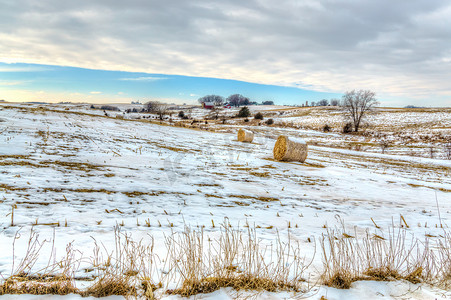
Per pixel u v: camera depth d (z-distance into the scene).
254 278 2.99
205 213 6.16
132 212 5.68
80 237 4.03
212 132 36.09
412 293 2.97
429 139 41.94
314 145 37.06
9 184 6.48
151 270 3.15
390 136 47.31
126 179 8.72
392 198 10.09
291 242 4.62
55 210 5.21
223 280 2.97
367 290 3.00
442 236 5.66
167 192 7.75
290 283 3.06
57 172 8.38
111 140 17.81
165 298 2.56
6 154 9.90
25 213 4.83
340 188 11.17
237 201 7.67
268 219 6.12
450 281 3.31
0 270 2.79
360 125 62.25
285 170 14.44
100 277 2.79
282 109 103.50
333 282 3.09
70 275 2.79
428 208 8.81
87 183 7.60
